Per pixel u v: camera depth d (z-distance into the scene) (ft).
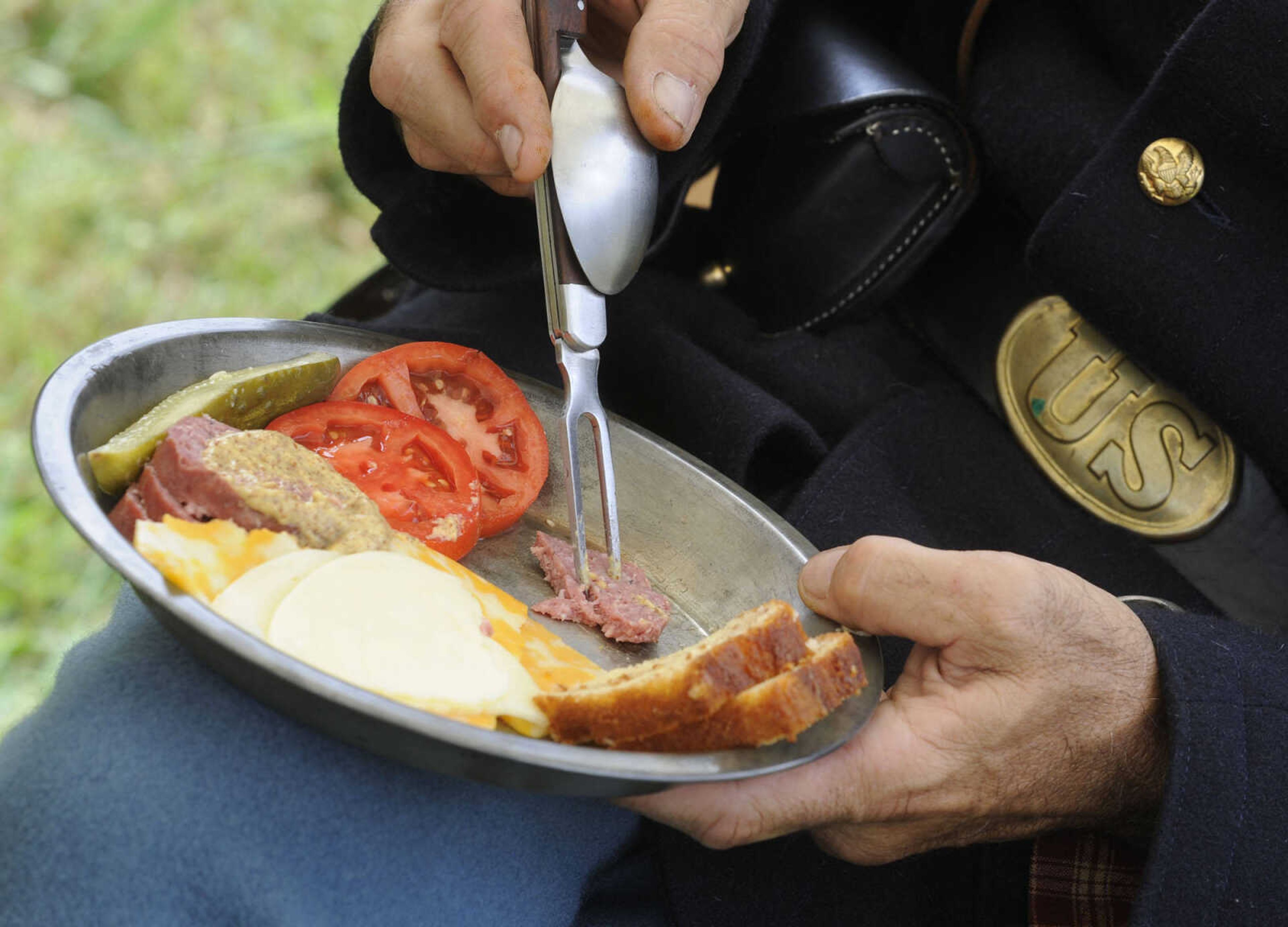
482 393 4.29
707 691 2.97
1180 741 3.43
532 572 4.04
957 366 5.11
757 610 3.35
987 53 5.02
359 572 3.08
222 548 3.00
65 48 13.03
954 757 3.42
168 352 3.67
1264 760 3.46
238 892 2.86
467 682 3.04
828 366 5.17
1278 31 3.92
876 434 4.76
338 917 3.01
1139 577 4.62
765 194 5.07
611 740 3.10
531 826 3.48
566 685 3.33
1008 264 5.03
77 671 3.13
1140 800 3.74
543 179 3.68
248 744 2.97
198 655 2.94
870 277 5.03
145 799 2.83
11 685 7.59
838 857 3.76
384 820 3.09
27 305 10.23
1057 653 3.42
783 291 5.15
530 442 4.22
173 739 2.92
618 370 4.83
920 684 3.59
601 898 4.08
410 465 3.92
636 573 4.04
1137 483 4.58
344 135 4.66
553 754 2.65
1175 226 4.29
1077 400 4.70
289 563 3.05
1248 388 4.22
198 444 3.23
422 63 3.91
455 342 4.66
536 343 5.04
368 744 2.83
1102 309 4.49
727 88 4.51
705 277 5.55
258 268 11.09
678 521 4.25
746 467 4.50
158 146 12.29
